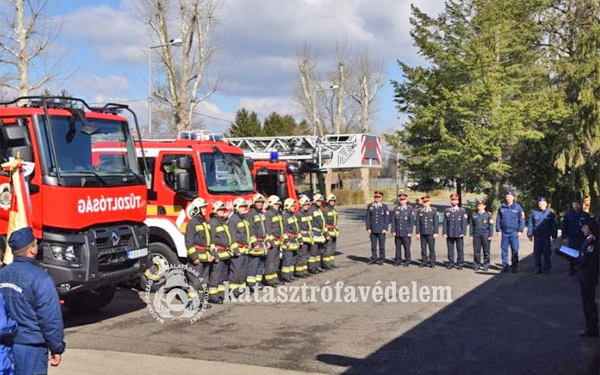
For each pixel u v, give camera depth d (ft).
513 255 49.65
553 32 102.32
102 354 26.35
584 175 80.69
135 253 32.07
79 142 30.14
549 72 93.66
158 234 39.37
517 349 27.04
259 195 40.96
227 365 24.70
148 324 32.37
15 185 26.40
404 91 102.22
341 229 97.81
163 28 104.12
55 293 16.58
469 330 30.63
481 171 93.50
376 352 26.68
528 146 95.35
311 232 47.01
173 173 39.27
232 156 41.91
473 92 87.97
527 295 39.99
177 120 106.63
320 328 31.17
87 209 29.48
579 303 37.27
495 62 88.99
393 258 59.06
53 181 28.43
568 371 23.82
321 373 23.66
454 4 96.27
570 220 46.88
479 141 87.15
